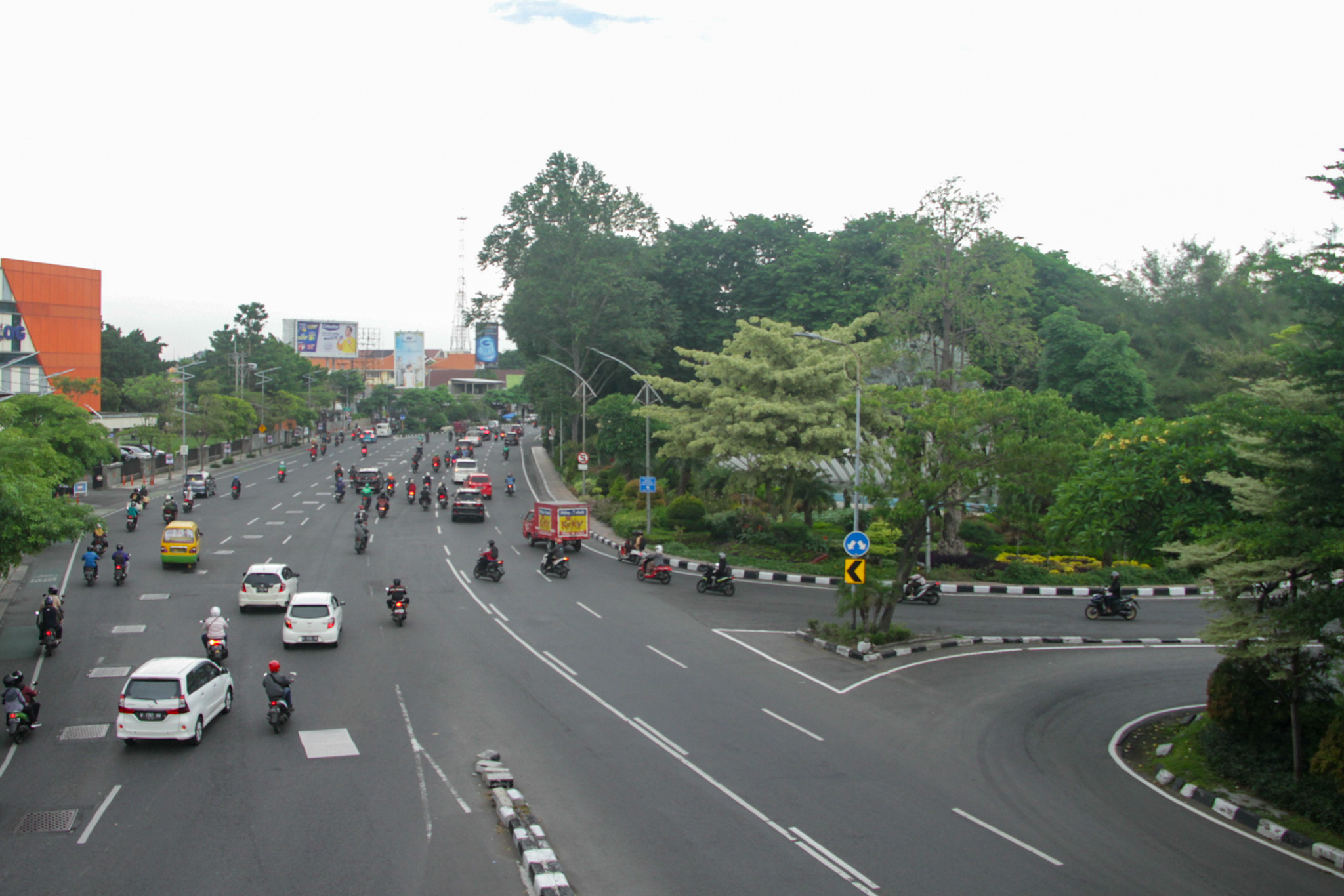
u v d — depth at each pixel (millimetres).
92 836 12672
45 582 31391
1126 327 64375
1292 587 15430
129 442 79062
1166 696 21750
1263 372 50500
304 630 23375
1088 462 22438
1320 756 14234
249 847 12391
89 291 82438
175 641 24016
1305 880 12250
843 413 38375
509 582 34062
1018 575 36188
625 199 68125
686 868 11867
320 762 15703
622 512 51156
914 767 16141
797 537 40812
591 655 23828
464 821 13375
